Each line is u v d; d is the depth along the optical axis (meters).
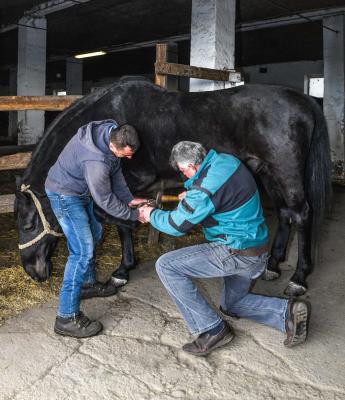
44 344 2.57
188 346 2.50
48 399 2.11
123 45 11.69
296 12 8.33
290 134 3.11
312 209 3.27
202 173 2.26
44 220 2.99
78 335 2.62
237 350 2.55
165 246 4.34
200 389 2.21
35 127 9.41
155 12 8.55
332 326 2.85
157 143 3.26
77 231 2.63
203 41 5.84
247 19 8.84
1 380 2.24
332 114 8.47
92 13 8.77
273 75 11.48
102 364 2.40
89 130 2.52
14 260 3.85
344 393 2.19
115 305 3.10
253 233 2.31
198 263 2.34
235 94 3.24
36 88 9.37
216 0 5.66
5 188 6.79
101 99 3.16
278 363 2.43
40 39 9.23
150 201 2.62
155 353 2.51
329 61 8.39
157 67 3.91
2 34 11.10
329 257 4.14
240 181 2.26
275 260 3.60
